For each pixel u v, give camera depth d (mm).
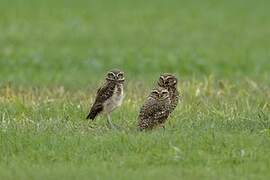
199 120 15297
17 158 12945
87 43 34969
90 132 14453
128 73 27734
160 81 15227
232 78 24500
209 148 13164
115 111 16484
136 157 12836
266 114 15969
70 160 12875
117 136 13727
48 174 11930
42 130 14469
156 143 13328
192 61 29688
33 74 27062
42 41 34969
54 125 14961
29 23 39125
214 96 18984
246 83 21609
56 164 12633
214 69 29000
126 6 45281
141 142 13344
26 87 20781
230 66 30062
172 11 44156
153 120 14438
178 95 15438
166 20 41438
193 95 18688
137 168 12383
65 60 30391
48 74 26984
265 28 39906
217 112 15930
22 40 35000
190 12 44031
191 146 13203
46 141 13594
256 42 36062
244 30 39250
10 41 34656
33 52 31734
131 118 15906
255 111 16266
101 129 14797
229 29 39375
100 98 15516
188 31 38656
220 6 46281
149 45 34594
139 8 44719
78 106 16656
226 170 12266
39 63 29656
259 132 14180
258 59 31531
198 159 12742
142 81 22875
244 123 14969
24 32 36844
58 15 41594
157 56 31141
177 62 29562
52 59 30641
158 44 34875
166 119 14617
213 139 13445
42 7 43812
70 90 20125
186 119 15516
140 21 40875
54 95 18906
